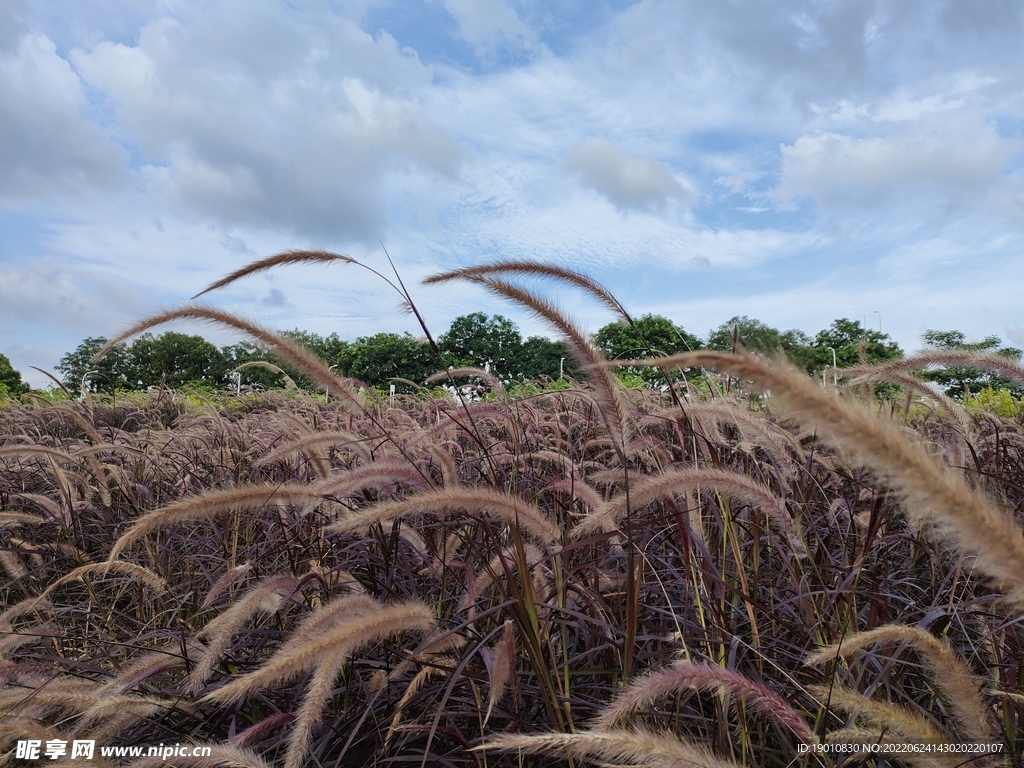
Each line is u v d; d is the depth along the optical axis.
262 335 2.78
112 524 4.73
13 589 4.39
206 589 4.07
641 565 2.55
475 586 2.68
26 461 6.34
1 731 2.07
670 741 1.53
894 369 2.94
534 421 5.47
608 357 2.45
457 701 2.72
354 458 4.55
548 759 2.31
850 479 3.23
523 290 2.45
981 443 4.10
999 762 1.67
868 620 2.50
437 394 10.77
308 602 3.25
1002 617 2.27
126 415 11.94
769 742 2.50
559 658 2.79
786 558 2.66
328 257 2.65
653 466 3.60
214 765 1.86
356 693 2.96
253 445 5.85
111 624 3.78
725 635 2.43
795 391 0.89
